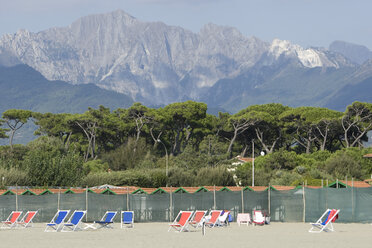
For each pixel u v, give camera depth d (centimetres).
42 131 17038
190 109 16475
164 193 7256
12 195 6831
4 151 13900
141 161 13812
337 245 3856
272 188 6825
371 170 12800
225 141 17500
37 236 4669
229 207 6894
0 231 5256
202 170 10906
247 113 16575
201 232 5109
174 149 16562
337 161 11869
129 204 6819
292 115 16238
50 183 9275
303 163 12500
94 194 6794
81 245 3934
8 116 16650
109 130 16450
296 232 5016
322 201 6347
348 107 15362
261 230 5312
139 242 4141
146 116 16212
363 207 6191
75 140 17375
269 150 17138
